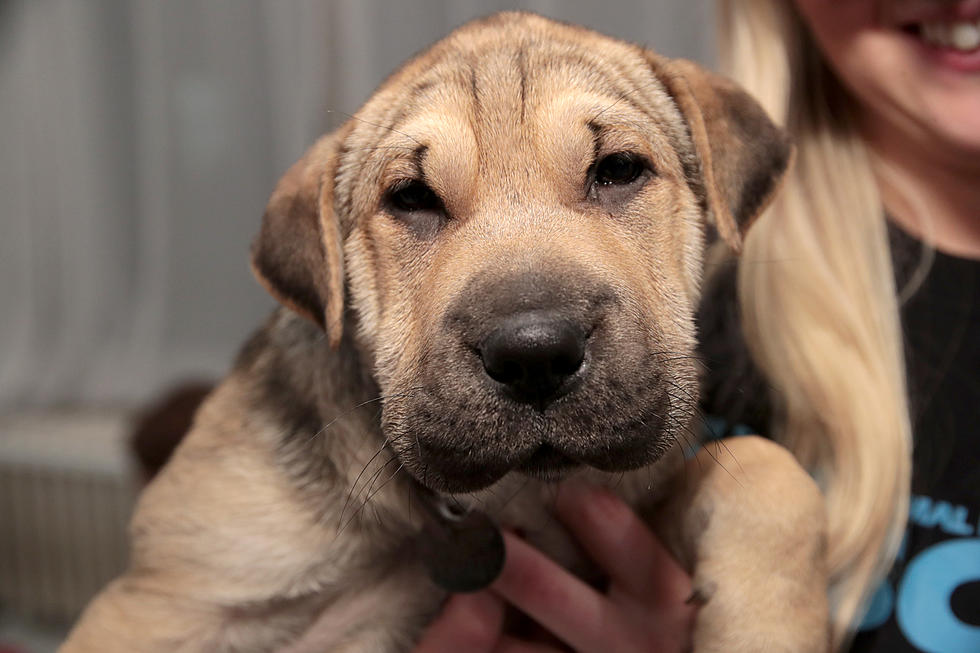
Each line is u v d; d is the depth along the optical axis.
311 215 0.37
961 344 0.38
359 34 0.79
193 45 0.89
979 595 0.35
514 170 0.33
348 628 0.37
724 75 0.42
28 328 1.00
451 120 0.34
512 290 0.30
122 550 0.81
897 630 0.35
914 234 0.40
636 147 0.34
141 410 0.74
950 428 0.37
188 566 0.36
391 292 0.34
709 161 0.36
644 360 0.31
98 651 0.35
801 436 0.39
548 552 0.37
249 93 0.87
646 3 0.69
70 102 0.96
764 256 0.41
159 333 0.93
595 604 0.34
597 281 0.31
